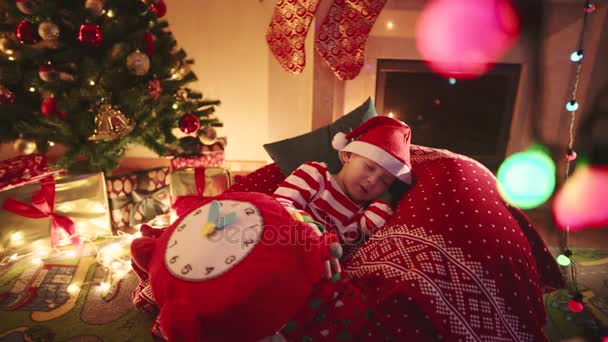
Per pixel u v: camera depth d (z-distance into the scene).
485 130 2.17
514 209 1.12
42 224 1.54
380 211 1.12
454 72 2.03
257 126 2.40
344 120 1.35
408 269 0.86
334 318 0.85
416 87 2.10
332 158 1.30
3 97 1.39
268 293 0.73
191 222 0.84
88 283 1.38
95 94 1.45
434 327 0.83
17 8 1.38
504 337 0.88
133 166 2.47
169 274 0.77
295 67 1.81
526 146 2.12
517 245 0.98
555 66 1.94
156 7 1.59
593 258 1.56
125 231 1.75
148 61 1.44
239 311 0.71
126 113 1.57
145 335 1.14
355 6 1.69
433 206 0.97
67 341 1.11
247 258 0.75
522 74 2.00
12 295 1.31
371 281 0.90
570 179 1.99
